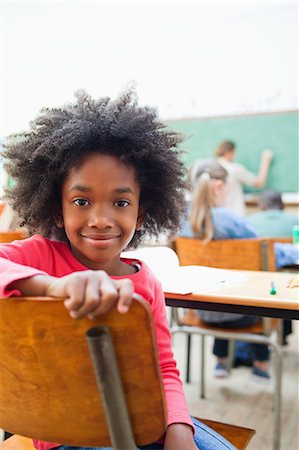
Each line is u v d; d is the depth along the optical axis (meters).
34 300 0.52
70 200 0.87
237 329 2.03
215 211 2.18
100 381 0.52
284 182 4.83
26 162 0.98
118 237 0.87
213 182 2.59
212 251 2.01
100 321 0.51
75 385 0.55
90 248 0.85
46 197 0.97
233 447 0.89
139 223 1.08
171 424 0.72
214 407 2.21
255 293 1.18
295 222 3.03
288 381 2.52
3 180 1.05
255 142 4.92
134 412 0.55
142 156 0.93
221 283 1.28
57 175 0.92
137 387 0.54
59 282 0.54
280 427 1.96
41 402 0.58
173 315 2.11
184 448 0.70
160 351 0.85
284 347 3.08
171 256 1.55
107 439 0.59
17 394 0.59
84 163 0.87
